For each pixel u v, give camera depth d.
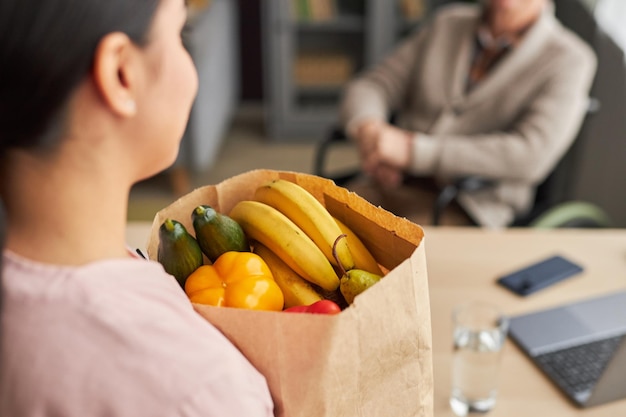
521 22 2.30
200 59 3.45
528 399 1.11
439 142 2.28
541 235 1.59
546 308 1.33
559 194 2.32
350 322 0.58
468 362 1.08
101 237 0.47
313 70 4.37
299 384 0.59
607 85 2.67
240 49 4.78
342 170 4.04
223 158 4.14
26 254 0.46
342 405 0.61
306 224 0.69
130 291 0.47
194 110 3.49
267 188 0.71
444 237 1.58
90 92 0.43
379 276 0.69
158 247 0.70
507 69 2.29
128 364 0.45
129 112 0.44
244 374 0.50
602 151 2.70
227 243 0.69
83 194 0.45
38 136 0.43
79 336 0.45
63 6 0.40
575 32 2.38
